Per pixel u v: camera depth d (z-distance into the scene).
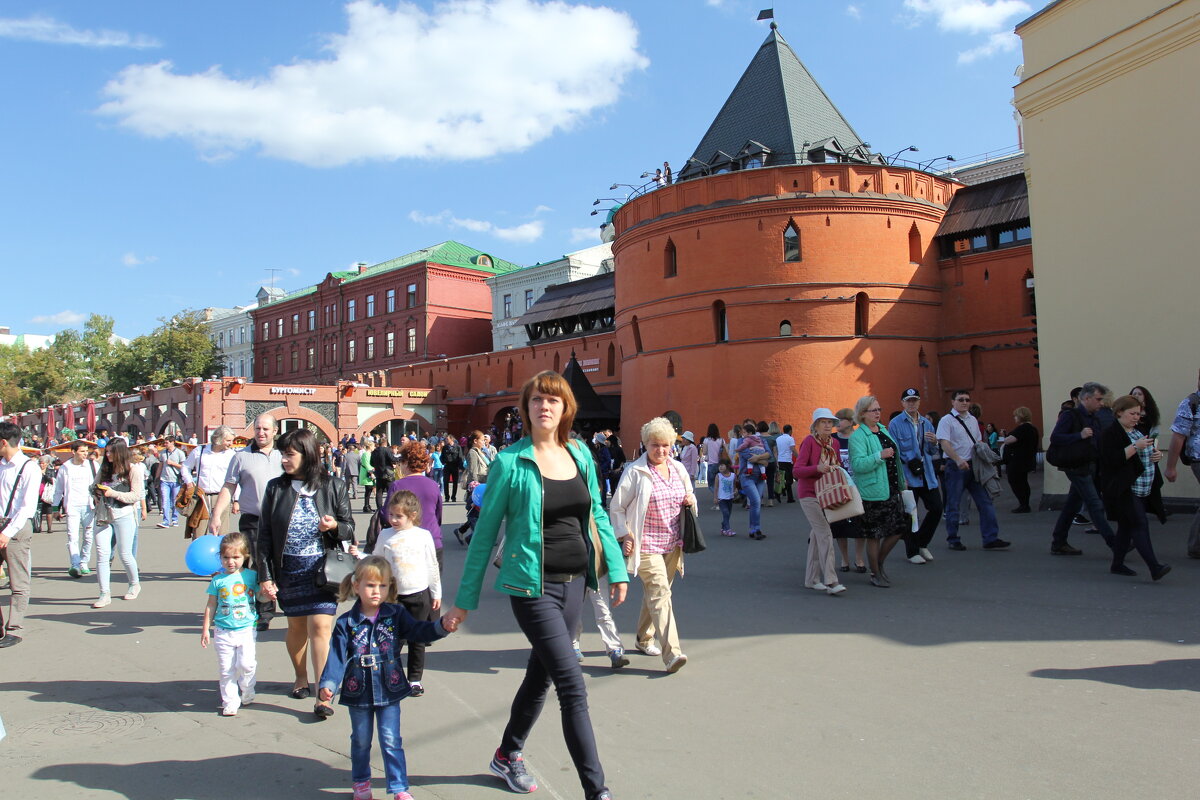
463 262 69.06
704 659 6.86
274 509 5.98
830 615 8.19
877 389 29.50
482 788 4.50
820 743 4.89
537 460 4.44
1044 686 5.72
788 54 34.22
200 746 5.25
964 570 10.15
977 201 31.20
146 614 9.60
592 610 9.02
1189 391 13.41
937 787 4.23
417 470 7.72
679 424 14.81
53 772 4.82
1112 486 8.98
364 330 72.12
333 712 5.90
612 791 4.34
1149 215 14.09
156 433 52.50
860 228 29.69
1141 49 14.16
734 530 15.80
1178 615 7.44
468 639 7.90
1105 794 4.08
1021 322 29.23
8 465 8.41
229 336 88.69
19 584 8.33
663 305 32.03
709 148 34.69
